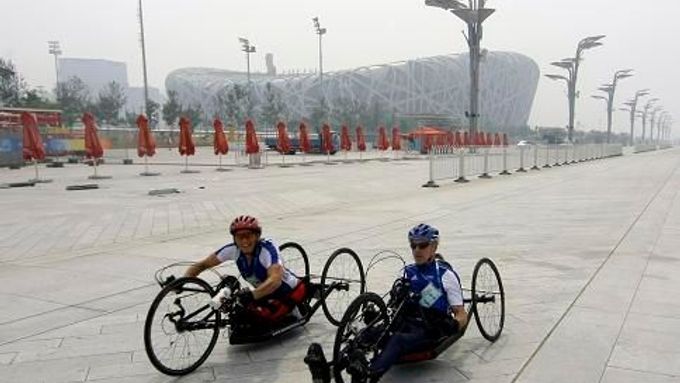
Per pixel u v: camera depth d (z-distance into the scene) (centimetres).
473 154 2559
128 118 8712
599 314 568
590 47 6838
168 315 470
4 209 1522
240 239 489
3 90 5662
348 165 3769
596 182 2262
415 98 14088
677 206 1410
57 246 1003
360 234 1075
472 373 440
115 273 786
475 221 1230
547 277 720
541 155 3488
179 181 2445
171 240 1046
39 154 2491
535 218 1257
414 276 437
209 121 11894
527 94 16900
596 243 940
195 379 445
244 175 2803
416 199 1712
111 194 1909
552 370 439
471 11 4475
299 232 1102
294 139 5500
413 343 411
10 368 465
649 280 694
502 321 523
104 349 503
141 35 5453
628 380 418
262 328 501
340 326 389
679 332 515
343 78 13725
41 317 595
